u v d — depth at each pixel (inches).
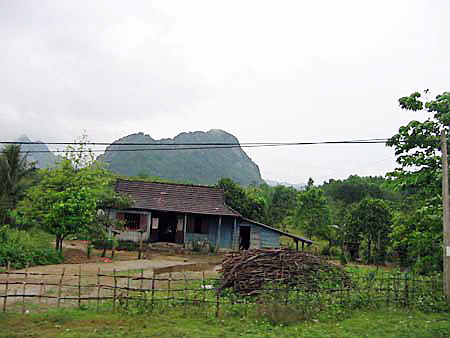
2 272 573.9
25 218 886.4
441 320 411.8
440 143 528.1
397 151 564.4
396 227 584.1
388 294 467.8
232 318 388.5
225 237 1187.3
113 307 395.2
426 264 563.2
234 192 1473.9
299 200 1531.7
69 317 366.6
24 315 367.6
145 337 323.9
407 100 541.3
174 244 1146.7
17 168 1066.1
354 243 1128.2
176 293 492.4
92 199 808.9
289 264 523.2
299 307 410.3
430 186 557.3
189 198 1231.5
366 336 348.2
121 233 1117.7
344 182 2185.0
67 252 845.8
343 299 448.8
